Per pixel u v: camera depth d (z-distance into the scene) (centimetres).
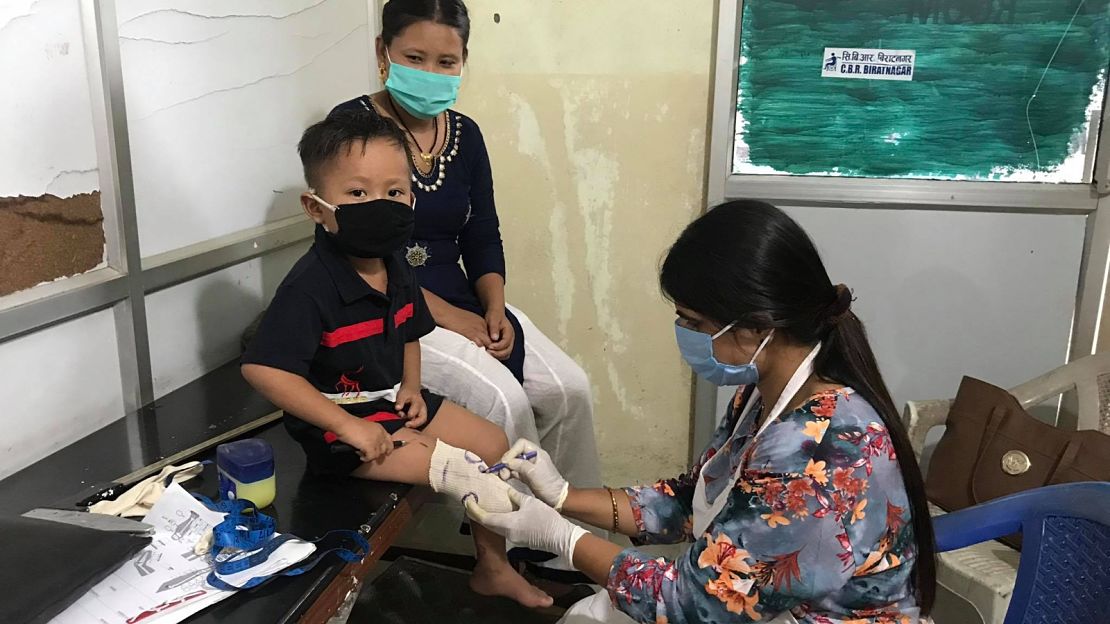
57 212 139
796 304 104
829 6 211
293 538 112
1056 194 212
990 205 215
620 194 232
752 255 103
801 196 221
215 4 173
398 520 130
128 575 101
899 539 109
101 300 147
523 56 226
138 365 158
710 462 126
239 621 97
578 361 248
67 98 140
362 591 197
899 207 220
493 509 131
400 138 135
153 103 158
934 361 229
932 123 215
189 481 133
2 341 130
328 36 214
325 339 133
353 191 129
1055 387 190
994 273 221
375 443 129
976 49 209
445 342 172
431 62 163
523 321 199
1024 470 172
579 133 229
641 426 250
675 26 218
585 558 121
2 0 126
